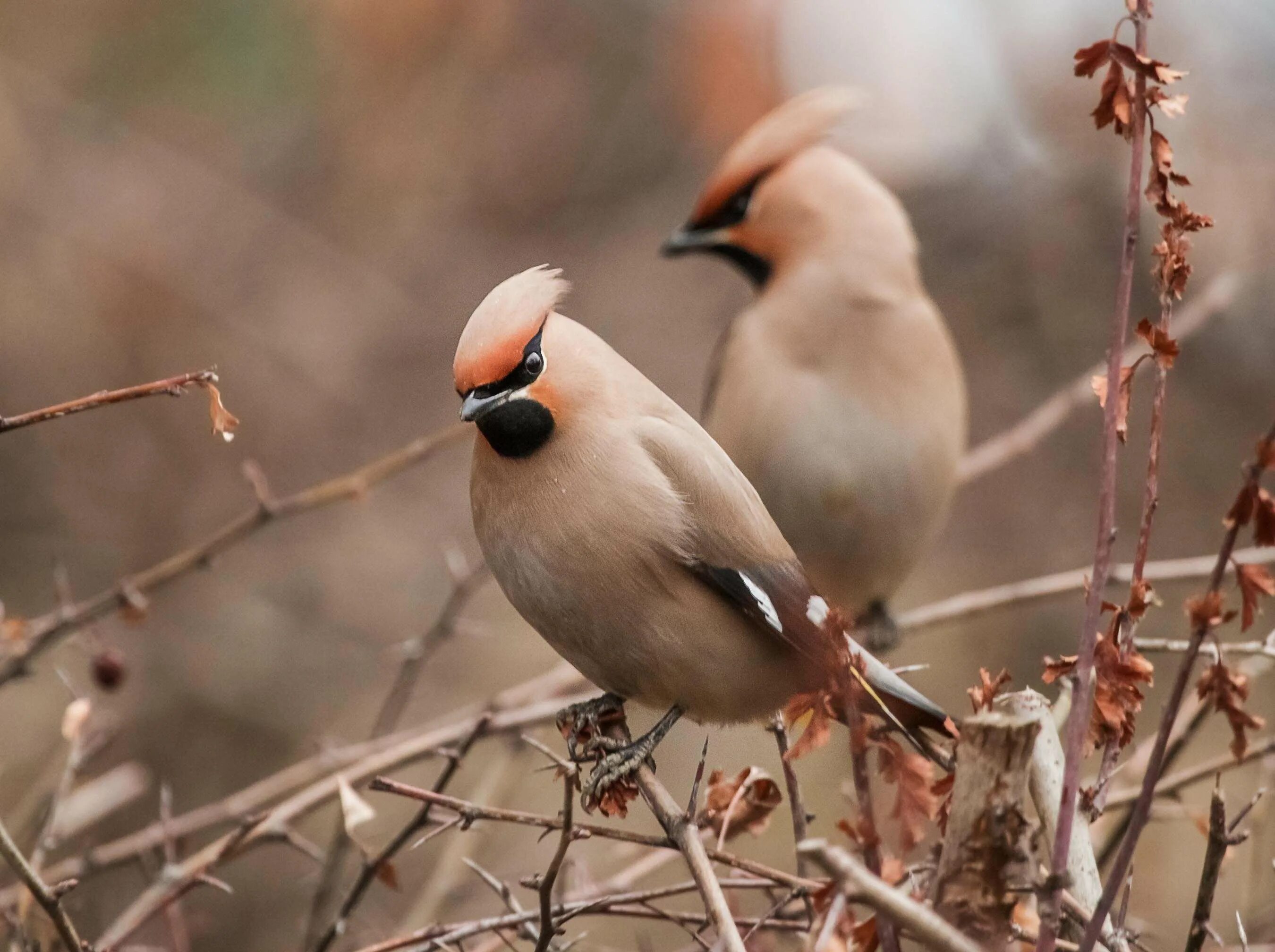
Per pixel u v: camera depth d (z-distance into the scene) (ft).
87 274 43.86
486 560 23.45
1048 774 18.62
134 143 44.34
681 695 23.62
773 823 36.91
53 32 43.14
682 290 48.88
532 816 19.07
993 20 47.80
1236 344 45.03
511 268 48.34
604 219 49.11
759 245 34.81
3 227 43.27
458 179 47.62
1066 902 17.54
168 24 42.88
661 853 25.18
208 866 24.03
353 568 44.98
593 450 22.59
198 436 44.57
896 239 34.32
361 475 28.32
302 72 43.34
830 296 33.86
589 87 48.34
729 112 45.83
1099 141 47.03
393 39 44.11
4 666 26.91
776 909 19.10
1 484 43.19
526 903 31.14
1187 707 31.65
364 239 47.34
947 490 34.35
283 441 45.65
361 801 22.62
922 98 48.08
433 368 47.16
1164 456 45.27
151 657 41.88
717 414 34.53
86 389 43.80
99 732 25.66
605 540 22.53
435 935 20.31
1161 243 18.16
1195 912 17.07
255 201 45.27
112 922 33.53
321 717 42.70
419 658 29.09
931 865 18.22
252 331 44.60
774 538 23.58
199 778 40.75
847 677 16.60
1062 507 45.19
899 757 18.28
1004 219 47.55
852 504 33.53
